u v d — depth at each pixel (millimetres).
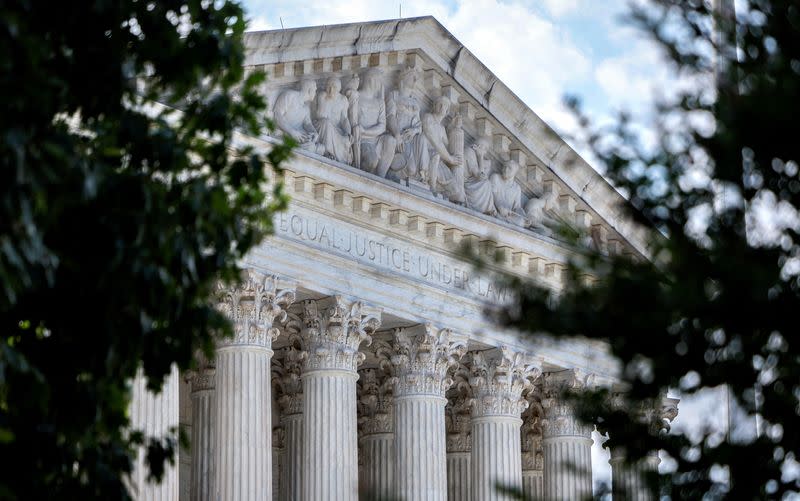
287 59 66812
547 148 75688
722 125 27781
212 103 34281
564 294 28859
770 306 27203
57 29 31766
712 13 28734
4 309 30250
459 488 80250
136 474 58250
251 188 34750
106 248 31156
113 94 32781
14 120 28812
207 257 33438
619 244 76375
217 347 65375
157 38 33812
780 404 27797
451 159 73500
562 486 79000
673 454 28797
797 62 28062
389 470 76625
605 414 29984
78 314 32188
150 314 32031
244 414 64688
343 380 68812
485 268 29219
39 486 31625
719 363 27750
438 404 73000
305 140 67312
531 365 77438
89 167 30922
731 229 28125
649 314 27422
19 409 31578
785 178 27969
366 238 70250
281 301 66312
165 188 33250
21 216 28969
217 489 64312
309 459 68125
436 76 72750
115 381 32719
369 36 69375
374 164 70250
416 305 72125
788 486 27953
